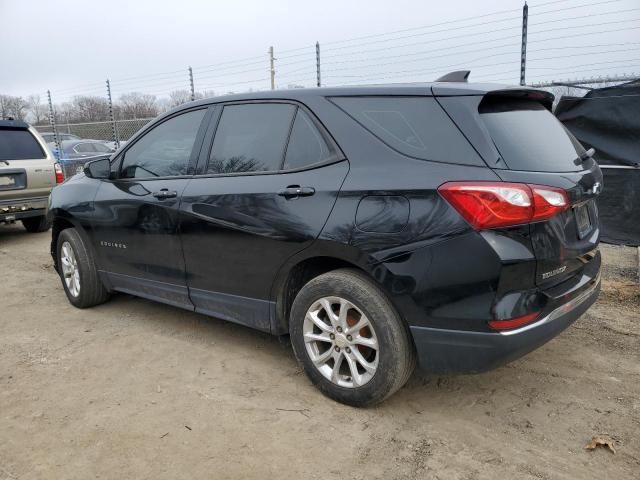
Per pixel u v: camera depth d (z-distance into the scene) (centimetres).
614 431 271
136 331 419
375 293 273
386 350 272
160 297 402
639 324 407
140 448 263
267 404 302
